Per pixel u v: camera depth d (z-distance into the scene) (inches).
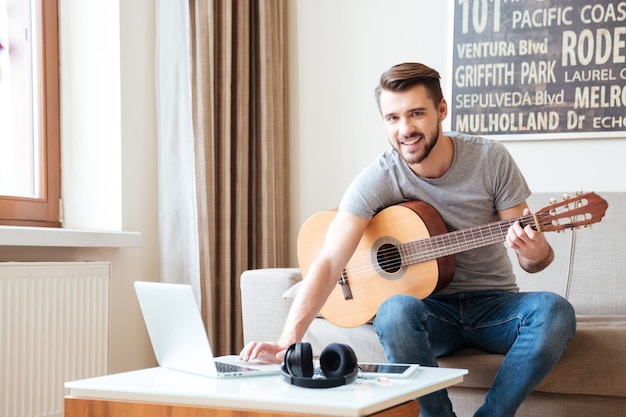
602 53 122.1
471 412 83.9
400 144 80.0
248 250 131.5
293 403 48.9
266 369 59.8
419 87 78.7
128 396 53.7
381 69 135.0
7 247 96.5
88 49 116.3
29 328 94.0
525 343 74.5
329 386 53.3
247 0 128.9
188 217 119.6
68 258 105.3
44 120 113.7
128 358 116.0
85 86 116.3
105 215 115.1
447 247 83.0
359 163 135.9
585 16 123.0
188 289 57.4
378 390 52.3
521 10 126.0
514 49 126.3
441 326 81.7
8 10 111.0
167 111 120.3
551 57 124.4
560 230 76.2
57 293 98.2
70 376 100.2
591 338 80.0
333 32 137.8
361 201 85.4
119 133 114.6
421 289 84.5
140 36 119.4
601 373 79.4
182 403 52.1
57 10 117.3
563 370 80.4
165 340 62.4
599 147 122.5
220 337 121.3
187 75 120.1
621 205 109.4
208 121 119.0
